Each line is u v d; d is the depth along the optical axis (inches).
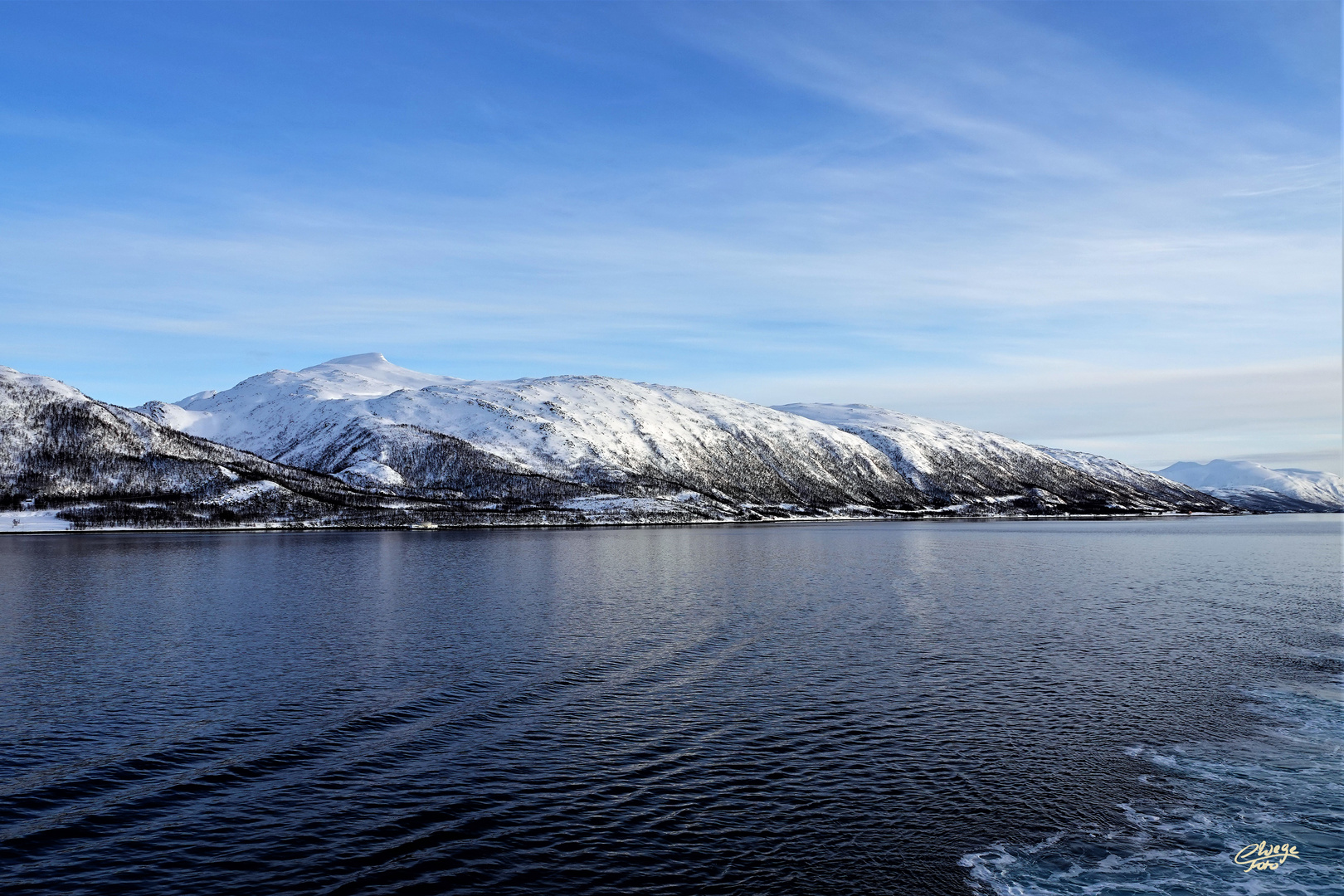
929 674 1545.3
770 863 839.7
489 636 1887.3
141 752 1120.2
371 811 947.3
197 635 1891.0
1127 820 936.9
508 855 850.1
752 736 1194.0
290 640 1833.2
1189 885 802.2
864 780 1038.4
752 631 1975.9
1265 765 1092.5
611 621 2111.2
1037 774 1058.1
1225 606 2448.3
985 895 786.8
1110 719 1278.3
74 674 1523.1
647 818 932.6
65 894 780.0
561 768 1071.0
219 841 876.6
